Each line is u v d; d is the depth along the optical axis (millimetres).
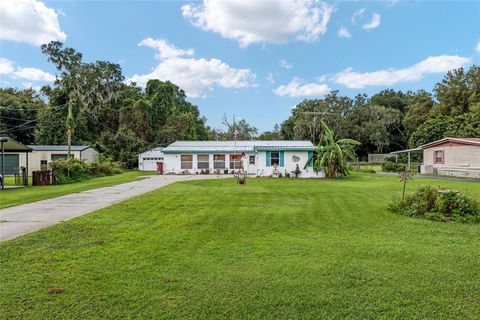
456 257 4152
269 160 21984
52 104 38125
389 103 56406
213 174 23859
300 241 4926
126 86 46094
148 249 4441
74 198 9992
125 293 3047
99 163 24969
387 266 3809
